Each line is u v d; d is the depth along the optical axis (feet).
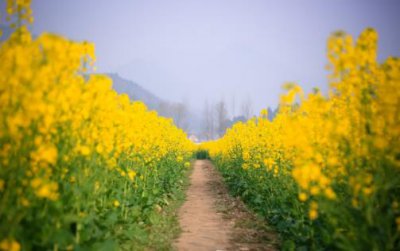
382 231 10.67
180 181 47.98
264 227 23.63
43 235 10.39
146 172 25.45
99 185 14.87
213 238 21.59
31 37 10.68
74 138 12.17
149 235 20.72
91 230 12.92
